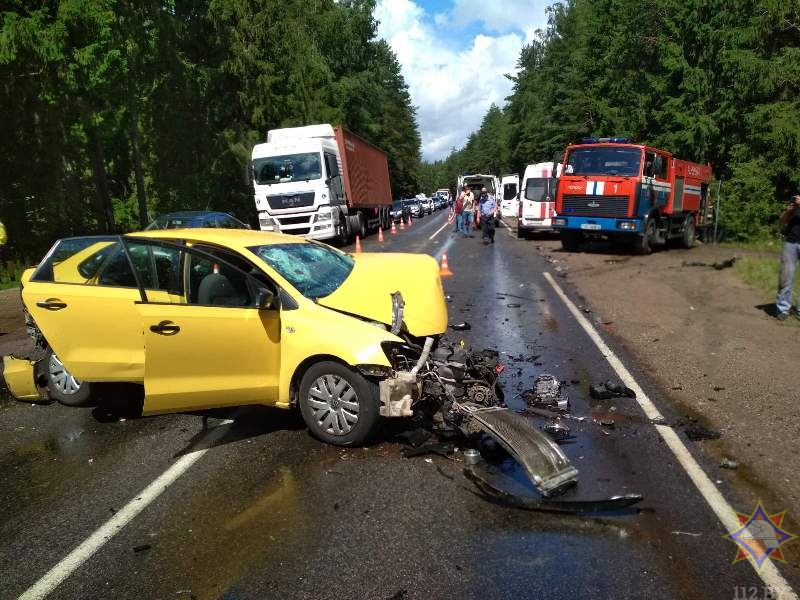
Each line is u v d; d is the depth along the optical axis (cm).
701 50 2614
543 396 573
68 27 1805
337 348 465
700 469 434
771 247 2030
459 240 2528
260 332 488
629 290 1193
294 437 508
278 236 595
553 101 5731
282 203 2012
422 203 6062
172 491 423
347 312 506
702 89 2552
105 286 539
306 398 491
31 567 343
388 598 305
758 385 612
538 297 1130
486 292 1193
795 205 874
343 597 307
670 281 1290
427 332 539
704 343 779
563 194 1833
